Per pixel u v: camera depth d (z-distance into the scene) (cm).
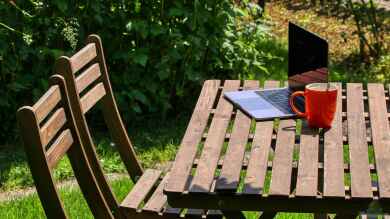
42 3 664
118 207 418
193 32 723
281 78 849
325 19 1141
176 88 725
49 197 338
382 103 441
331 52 983
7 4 668
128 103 721
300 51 430
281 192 335
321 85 400
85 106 423
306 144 380
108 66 718
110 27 704
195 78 724
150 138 687
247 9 791
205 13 719
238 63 759
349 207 332
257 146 382
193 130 408
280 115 411
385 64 859
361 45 928
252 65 775
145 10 712
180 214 409
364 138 392
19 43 675
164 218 411
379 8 1073
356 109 431
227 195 337
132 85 718
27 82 691
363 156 371
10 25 671
